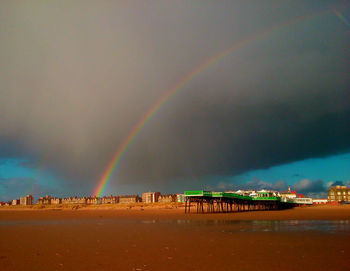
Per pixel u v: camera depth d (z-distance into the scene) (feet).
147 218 251.80
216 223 182.80
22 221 245.45
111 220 237.04
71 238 123.65
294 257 77.51
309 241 102.17
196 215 277.03
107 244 104.94
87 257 82.84
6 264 76.13
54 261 78.79
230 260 75.31
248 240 106.93
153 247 96.37
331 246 92.12
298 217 228.02
